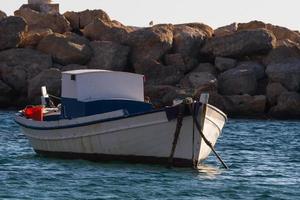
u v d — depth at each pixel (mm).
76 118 92188
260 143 120750
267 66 185000
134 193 74438
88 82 94312
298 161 99875
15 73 182500
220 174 86500
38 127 98062
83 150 92938
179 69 187625
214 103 174250
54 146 96438
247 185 80125
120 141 89438
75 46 187875
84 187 76938
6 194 73250
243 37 192500
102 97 94250
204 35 198875
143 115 87438
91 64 189125
